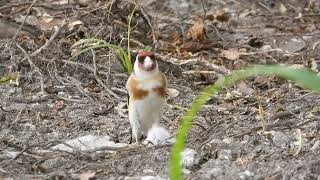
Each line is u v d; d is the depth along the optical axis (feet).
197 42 47.83
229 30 51.70
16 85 40.01
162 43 47.14
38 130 34.35
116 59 42.39
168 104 38.24
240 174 28.71
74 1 49.80
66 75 41.16
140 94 31.48
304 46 48.83
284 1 58.03
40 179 28.73
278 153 30.86
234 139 32.45
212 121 35.29
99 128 34.86
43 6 48.67
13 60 41.42
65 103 37.99
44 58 41.60
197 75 42.65
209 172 28.94
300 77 21.57
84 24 45.80
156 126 32.17
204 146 31.22
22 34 45.06
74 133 34.17
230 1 58.18
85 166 29.60
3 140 32.04
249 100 38.78
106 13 46.01
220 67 43.65
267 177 28.50
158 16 53.93
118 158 30.32
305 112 35.99
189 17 54.13
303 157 30.50
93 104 37.86
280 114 35.47
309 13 55.83
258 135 32.86
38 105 37.50
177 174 24.34
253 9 56.80
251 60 46.32
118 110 36.96
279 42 49.75
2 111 36.45
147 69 31.17
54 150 30.94
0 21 46.19
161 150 30.73
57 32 43.14
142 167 29.71
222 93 40.29
